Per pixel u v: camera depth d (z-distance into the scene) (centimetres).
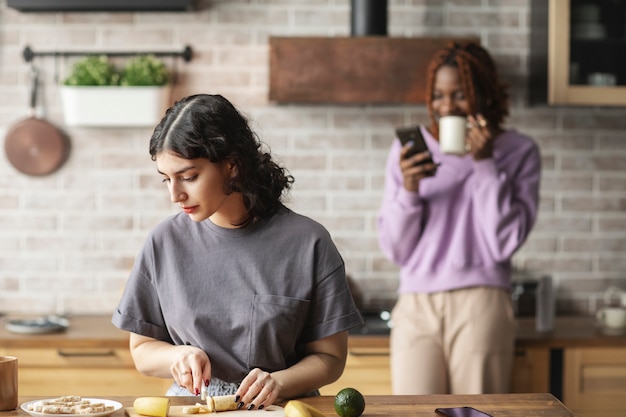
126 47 440
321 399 220
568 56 411
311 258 229
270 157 232
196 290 229
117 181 441
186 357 217
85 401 210
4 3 436
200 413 203
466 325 352
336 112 442
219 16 440
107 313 444
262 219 231
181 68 441
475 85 357
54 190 441
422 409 211
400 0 441
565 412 209
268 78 423
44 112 440
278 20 441
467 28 443
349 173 444
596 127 449
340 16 442
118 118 425
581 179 450
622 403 393
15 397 208
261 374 211
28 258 442
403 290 366
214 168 214
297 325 230
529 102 443
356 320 232
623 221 451
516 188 364
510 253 356
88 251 443
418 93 408
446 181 360
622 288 451
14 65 438
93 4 424
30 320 410
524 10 444
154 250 234
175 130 211
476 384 351
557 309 451
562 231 450
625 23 412
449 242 360
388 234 364
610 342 390
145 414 201
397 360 360
